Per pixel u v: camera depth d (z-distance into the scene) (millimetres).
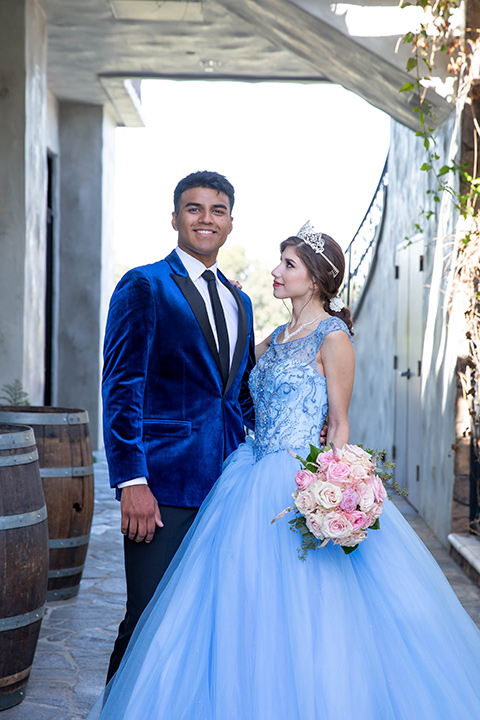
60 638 3715
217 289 2758
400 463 7629
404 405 7422
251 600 2211
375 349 9242
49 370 9797
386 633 2184
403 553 2404
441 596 2396
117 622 3959
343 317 2631
